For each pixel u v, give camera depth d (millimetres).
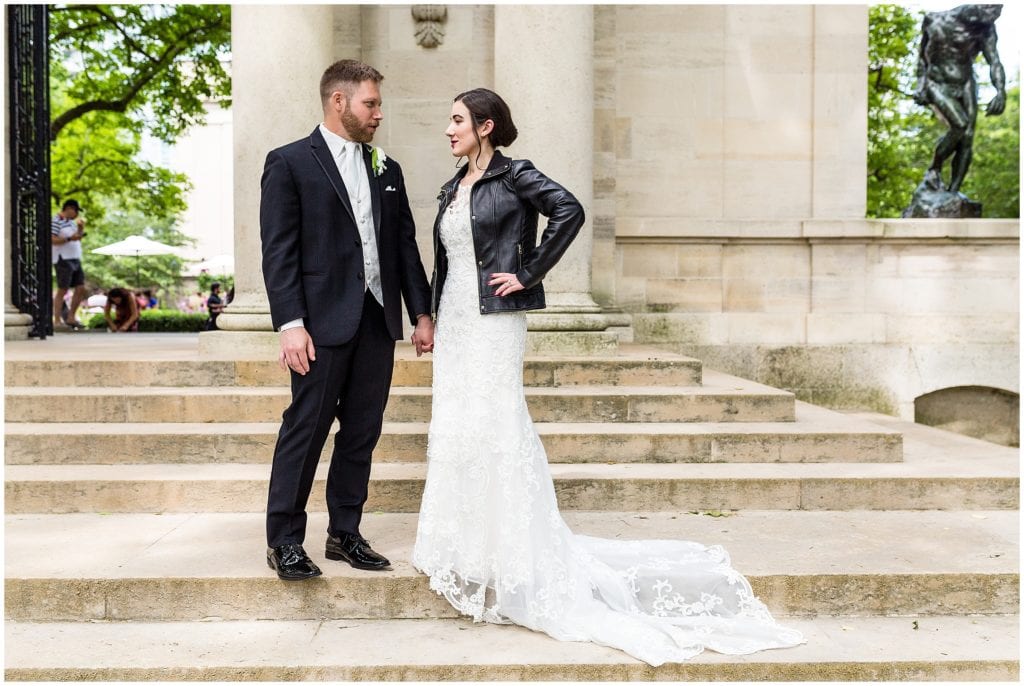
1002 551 4172
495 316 3734
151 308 29672
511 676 3232
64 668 3172
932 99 9461
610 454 5477
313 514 4840
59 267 15438
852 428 5789
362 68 3848
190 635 3520
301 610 3711
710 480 4992
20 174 10695
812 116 9234
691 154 9211
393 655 3314
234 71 7121
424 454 5410
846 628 3658
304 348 3662
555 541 3697
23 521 4660
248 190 7098
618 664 3250
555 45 7102
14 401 5766
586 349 7035
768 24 9203
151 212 24328
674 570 3756
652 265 9234
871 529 4582
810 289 9258
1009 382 9273
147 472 5074
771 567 3879
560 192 3635
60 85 25422
